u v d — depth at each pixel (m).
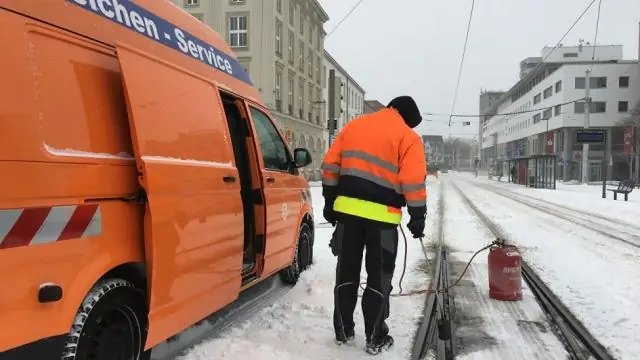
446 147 142.50
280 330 4.36
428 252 8.27
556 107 64.25
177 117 3.35
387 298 3.86
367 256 3.84
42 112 2.36
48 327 2.35
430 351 3.95
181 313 3.30
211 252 3.64
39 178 2.29
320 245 9.05
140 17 3.27
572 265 7.30
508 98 95.44
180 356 3.73
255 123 5.12
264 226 4.80
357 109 70.75
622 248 8.91
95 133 2.68
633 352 3.95
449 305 5.20
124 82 2.85
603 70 60.62
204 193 3.53
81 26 2.70
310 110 46.75
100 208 2.66
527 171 41.53
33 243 2.26
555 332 4.42
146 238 2.94
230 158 4.09
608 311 5.00
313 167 47.78
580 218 14.51
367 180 3.80
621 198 25.59
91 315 2.63
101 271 2.66
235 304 5.11
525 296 5.58
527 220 13.63
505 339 4.23
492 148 111.94
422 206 3.63
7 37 2.23
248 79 5.27
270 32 35.41
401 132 3.76
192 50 3.89
